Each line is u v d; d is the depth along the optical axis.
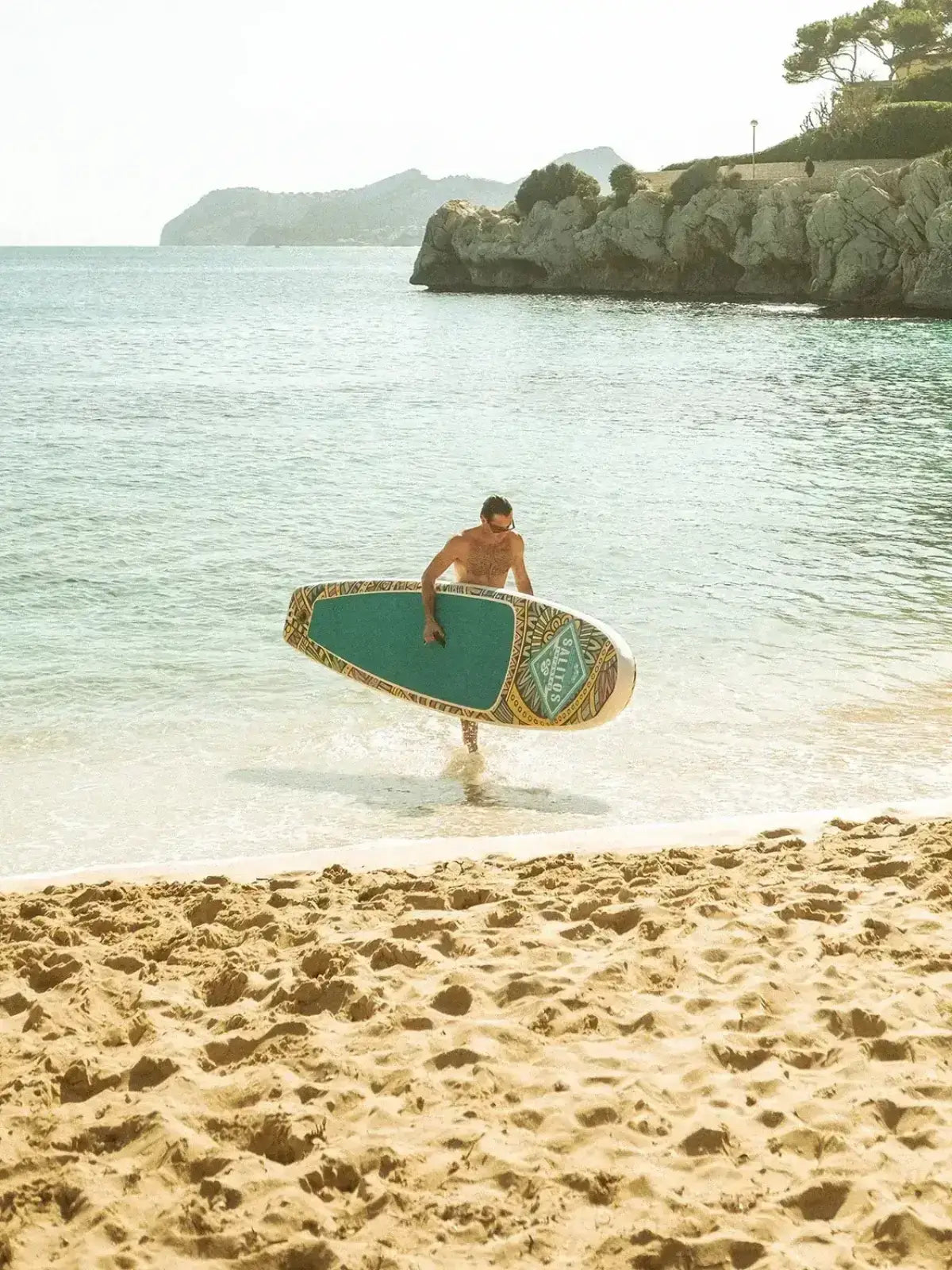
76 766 7.49
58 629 10.49
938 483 17.05
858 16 107.00
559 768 7.49
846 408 26.06
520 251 94.00
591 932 4.52
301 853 5.93
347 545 13.63
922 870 5.09
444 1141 3.09
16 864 6.05
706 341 46.59
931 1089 3.29
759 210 75.62
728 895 4.88
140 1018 3.86
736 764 7.47
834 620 10.60
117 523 14.73
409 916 4.75
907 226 62.09
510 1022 3.76
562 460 19.52
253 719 8.40
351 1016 3.86
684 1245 2.66
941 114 78.81
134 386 32.38
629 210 83.81
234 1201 2.87
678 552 13.12
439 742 8.01
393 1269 2.61
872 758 7.52
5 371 36.97
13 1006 4.01
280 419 25.17
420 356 42.06
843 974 4.05
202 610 11.11
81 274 170.50
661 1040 3.64
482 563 8.19
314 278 152.62
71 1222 2.81
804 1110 3.21
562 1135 3.12
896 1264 2.60
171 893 5.29
